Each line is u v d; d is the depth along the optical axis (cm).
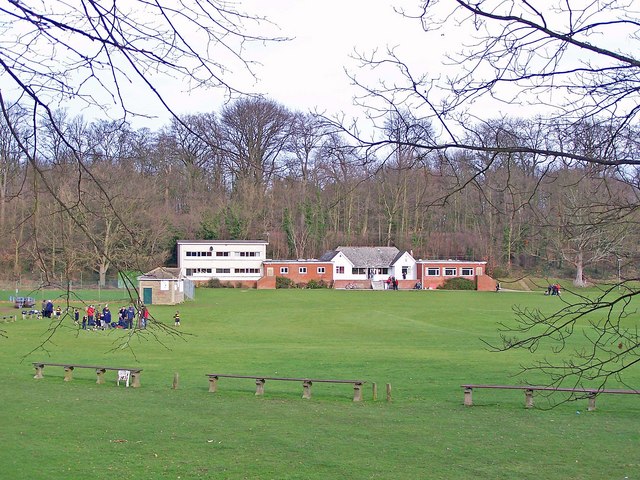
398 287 8856
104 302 5562
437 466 1594
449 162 684
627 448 1747
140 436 1858
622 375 2705
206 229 8612
